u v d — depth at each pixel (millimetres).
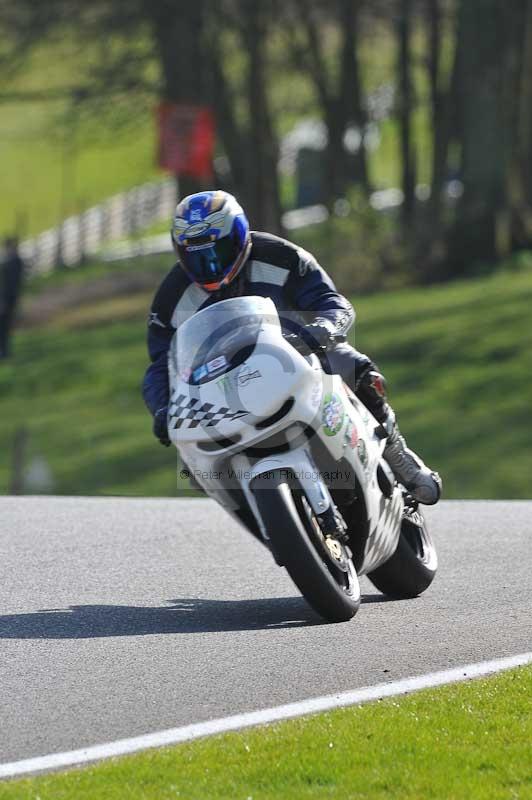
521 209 108750
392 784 15039
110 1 104188
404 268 107062
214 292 22562
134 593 25656
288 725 17172
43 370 95812
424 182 167750
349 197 111438
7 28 106062
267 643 21516
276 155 114625
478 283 100938
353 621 23109
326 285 22875
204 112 90375
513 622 22875
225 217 21969
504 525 32750
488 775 15273
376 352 83562
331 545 22438
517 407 71312
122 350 100188
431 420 70750
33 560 28625
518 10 102562
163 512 35000
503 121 103938
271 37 117750
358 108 131750
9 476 70688
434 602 24766
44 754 16500
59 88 109688
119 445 75062
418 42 153125
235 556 29312
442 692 18562
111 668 20172
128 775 15453
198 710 18125
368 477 23062
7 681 19578
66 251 166000
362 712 17688
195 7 104875
